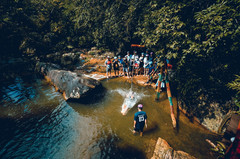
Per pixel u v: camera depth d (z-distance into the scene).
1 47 13.66
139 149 4.60
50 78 9.74
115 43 13.74
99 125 5.80
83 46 17.92
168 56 5.79
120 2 9.88
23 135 5.38
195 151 4.43
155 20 7.15
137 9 9.54
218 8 4.22
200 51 5.05
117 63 10.22
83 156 4.45
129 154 4.44
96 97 7.84
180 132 5.22
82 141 5.04
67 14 17.11
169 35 5.96
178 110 6.51
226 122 4.88
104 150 4.63
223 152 4.04
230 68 4.96
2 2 14.90
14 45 14.61
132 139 5.01
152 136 5.09
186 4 5.56
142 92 8.20
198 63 5.91
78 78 8.02
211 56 5.24
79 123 5.97
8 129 5.69
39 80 10.20
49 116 6.47
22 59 13.30
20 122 6.09
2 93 8.34
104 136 5.21
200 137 4.98
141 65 11.51
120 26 11.01
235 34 4.05
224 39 4.42
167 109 6.58
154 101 7.27
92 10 12.03
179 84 6.86
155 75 9.48
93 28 14.46
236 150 2.06
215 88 5.39
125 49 13.41
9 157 4.52
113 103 7.30
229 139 4.26
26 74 11.03
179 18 5.79
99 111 6.71
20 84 9.51
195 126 5.51
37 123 6.02
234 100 4.43
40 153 4.63
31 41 14.87
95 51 15.84
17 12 15.53
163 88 8.14
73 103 7.45
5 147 4.88
